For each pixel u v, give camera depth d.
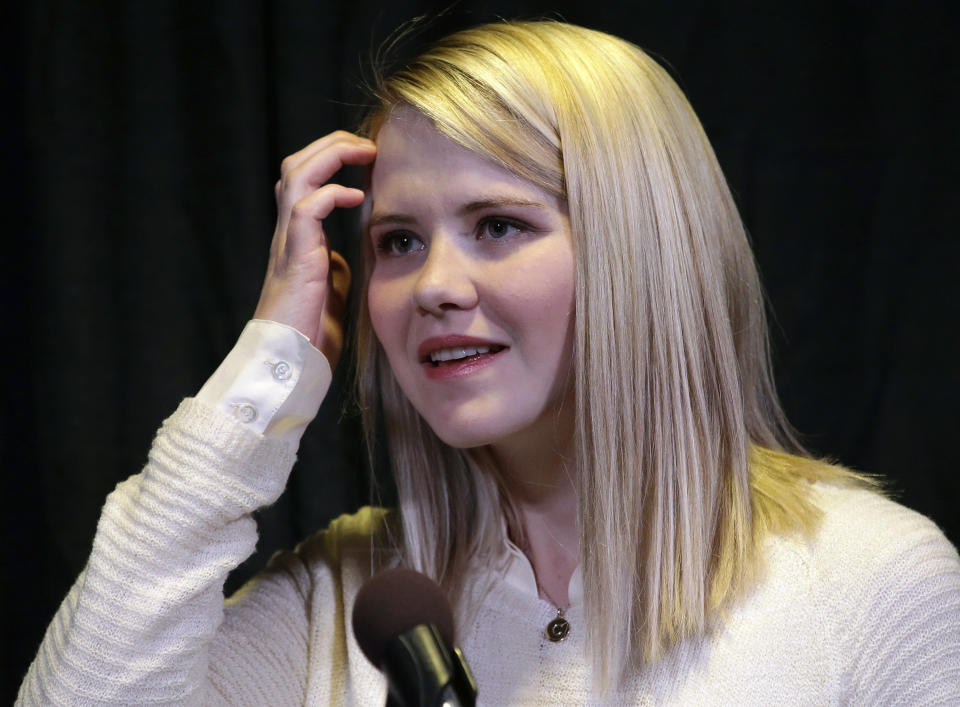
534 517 4.82
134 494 4.38
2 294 7.57
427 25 7.45
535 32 4.61
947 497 7.29
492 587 4.78
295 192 4.71
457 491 5.05
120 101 7.52
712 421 4.53
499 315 4.28
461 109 4.29
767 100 7.44
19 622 7.53
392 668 2.78
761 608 4.24
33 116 7.46
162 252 7.53
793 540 4.39
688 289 4.48
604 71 4.52
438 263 4.29
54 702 4.12
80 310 7.50
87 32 7.50
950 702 3.97
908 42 7.35
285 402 4.40
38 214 7.49
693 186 4.62
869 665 4.10
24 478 7.59
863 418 7.39
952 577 4.21
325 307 4.88
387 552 5.14
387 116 4.54
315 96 7.42
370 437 5.19
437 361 4.42
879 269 7.39
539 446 4.63
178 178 7.54
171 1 7.50
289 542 7.56
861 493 4.64
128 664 4.12
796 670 4.13
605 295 4.30
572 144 4.29
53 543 7.49
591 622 4.34
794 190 7.44
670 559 4.34
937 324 7.34
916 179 7.36
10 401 7.59
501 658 4.57
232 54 7.41
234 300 7.46
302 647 4.92
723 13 7.45
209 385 4.43
